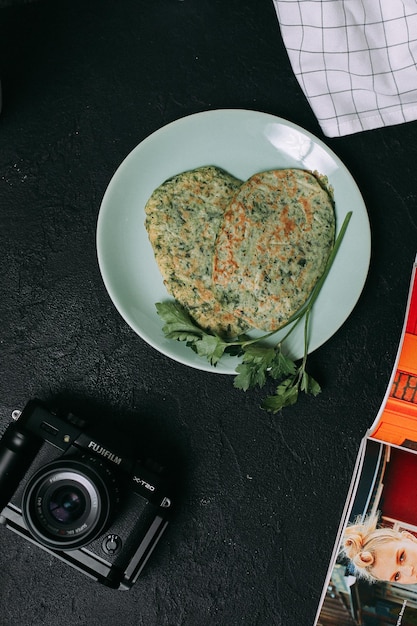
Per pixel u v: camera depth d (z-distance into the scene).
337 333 0.75
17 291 0.77
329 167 0.73
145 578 0.74
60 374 0.76
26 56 0.78
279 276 0.72
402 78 0.72
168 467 0.75
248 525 0.74
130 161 0.73
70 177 0.77
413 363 0.70
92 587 0.75
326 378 0.75
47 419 0.70
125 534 0.70
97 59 0.78
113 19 0.78
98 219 0.73
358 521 0.72
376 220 0.76
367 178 0.76
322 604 0.72
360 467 0.72
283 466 0.74
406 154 0.76
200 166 0.74
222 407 0.75
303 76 0.73
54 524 0.68
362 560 0.72
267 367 0.70
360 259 0.72
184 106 0.77
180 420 0.75
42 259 0.77
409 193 0.76
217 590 0.74
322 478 0.74
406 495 0.72
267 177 0.73
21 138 0.77
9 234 0.77
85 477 0.67
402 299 0.75
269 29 0.77
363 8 0.70
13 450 0.69
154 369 0.75
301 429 0.75
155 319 0.73
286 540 0.74
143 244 0.74
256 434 0.75
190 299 0.72
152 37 0.77
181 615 0.74
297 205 0.72
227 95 0.77
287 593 0.74
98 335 0.76
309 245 0.72
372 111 0.74
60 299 0.76
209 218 0.73
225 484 0.75
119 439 0.71
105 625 0.74
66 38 0.78
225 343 0.70
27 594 0.75
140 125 0.77
